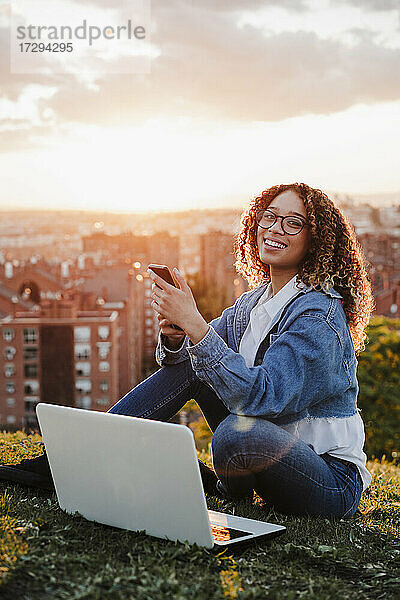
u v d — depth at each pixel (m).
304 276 2.63
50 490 2.78
